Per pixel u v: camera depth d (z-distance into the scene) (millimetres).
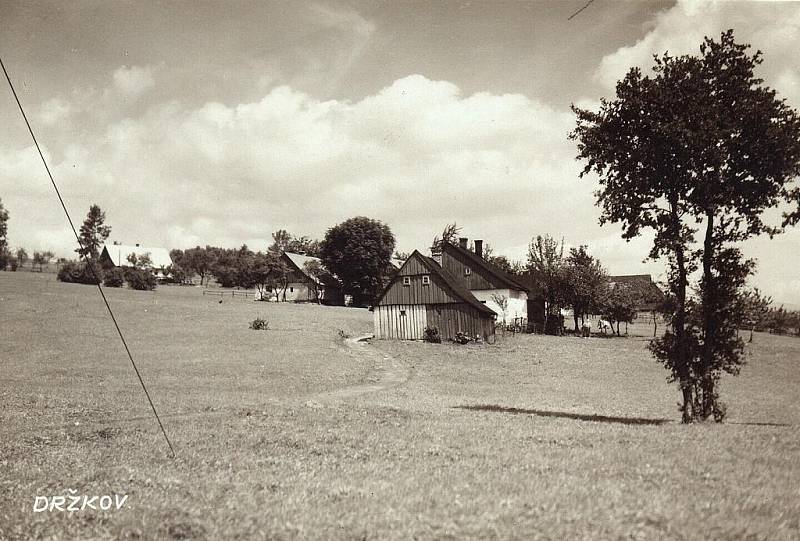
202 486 12648
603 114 23562
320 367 40406
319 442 17250
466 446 16141
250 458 15430
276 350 48531
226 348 49031
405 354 50500
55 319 60719
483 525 9469
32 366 38062
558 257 79938
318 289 111188
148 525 10203
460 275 76750
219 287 150625
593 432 17953
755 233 21188
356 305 115625
